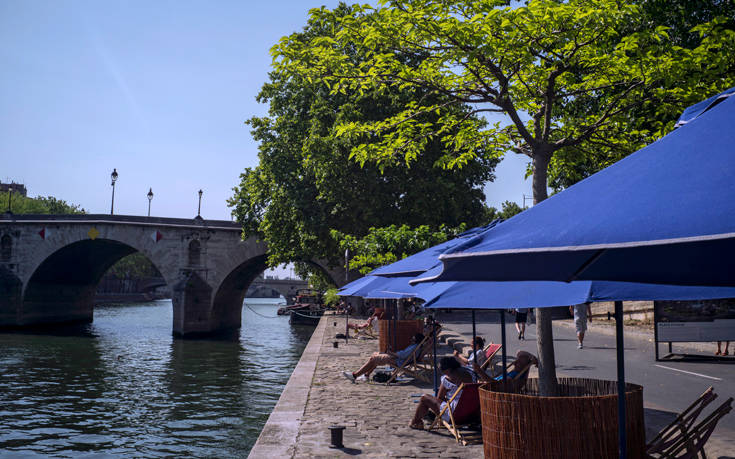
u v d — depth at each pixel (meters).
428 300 5.57
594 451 4.57
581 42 8.02
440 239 20.89
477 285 5.71
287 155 37.22
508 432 4.84
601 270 2.79
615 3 7.39
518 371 7.32
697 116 2.93
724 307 14.52
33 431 16.97
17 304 57.00
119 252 65.75
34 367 30.58
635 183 2.53
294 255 39.88
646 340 20.16
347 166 32.16
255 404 20.77
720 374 11.93
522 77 9.22
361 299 41.25
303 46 8.77
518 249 2.41
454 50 8.09
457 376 7.56
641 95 8.84
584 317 17.52
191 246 53.28
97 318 74.75
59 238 56.28
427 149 32.94
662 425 6.89
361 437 7.30
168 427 17.36
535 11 7.48
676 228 2.08
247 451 14.88
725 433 6.30
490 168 36.41
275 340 46.59
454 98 9.07
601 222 2.34
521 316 21.61
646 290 4.65
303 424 8.06
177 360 33.44
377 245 20.98
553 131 10.12
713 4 11.66
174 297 51.44
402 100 29.28
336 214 35.16
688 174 2.38
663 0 11.73
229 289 57.91
